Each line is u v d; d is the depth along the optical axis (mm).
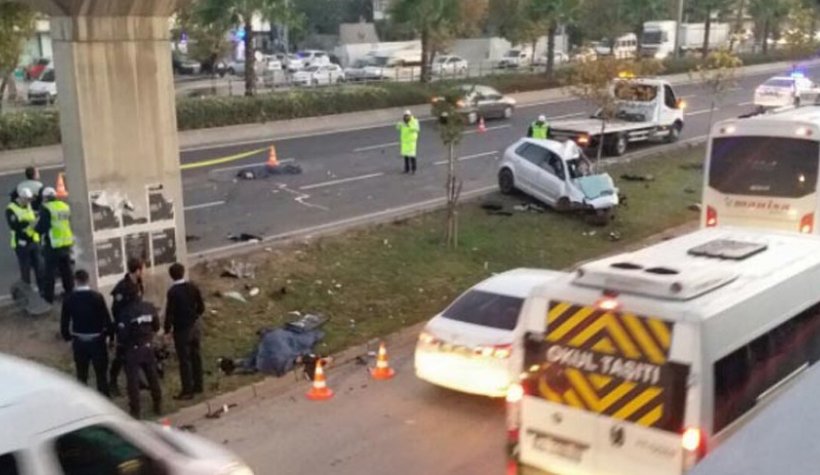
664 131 33500
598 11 60844
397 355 13398
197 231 19391
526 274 12578
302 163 28000
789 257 8836
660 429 7035
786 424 2252
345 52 65562
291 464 9836
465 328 11312
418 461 9922
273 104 35438
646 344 7082
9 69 31047
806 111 16875
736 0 69188
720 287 7551
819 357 8930
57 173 26172
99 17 12508
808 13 64500
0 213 20281
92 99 12672
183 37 54094
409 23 43938
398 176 26203
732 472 2039
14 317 13727
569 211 22094
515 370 7855
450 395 11797
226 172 26250
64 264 13852
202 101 33625
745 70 63031
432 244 19016
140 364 10617
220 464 7078
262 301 15016
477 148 31328
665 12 73250
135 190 13305
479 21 60250
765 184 15094
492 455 10070
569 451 7562
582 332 7418
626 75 29500
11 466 5438
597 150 29969
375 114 39219
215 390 11703
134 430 6379
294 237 18734
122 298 10867
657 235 21484
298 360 12625
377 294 15938
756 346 7621
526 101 47219
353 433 10664
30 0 12562
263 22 41688
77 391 6145
